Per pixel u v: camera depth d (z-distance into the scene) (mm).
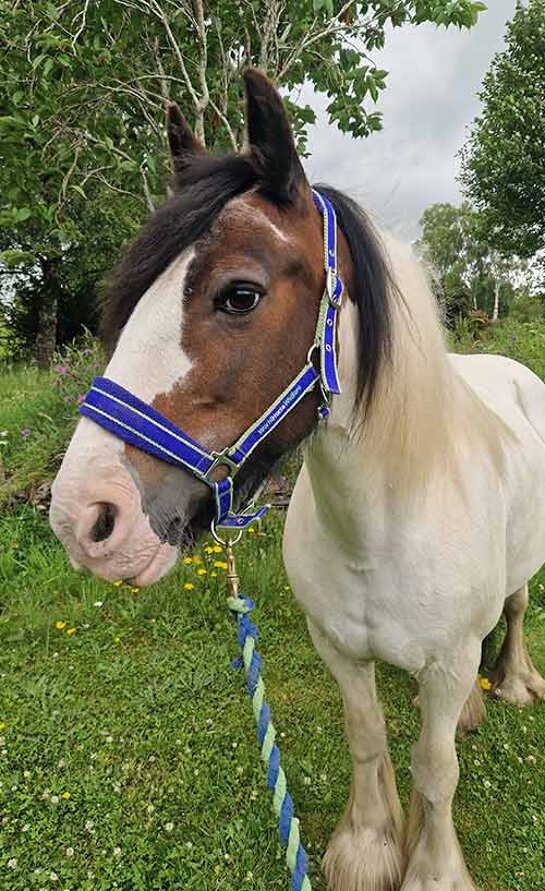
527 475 1821
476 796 2049
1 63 3211
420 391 1267
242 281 1000
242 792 2066
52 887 1757
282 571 3299
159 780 2121
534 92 15031
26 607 3027
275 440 1117
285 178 1030
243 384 1038
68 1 3201
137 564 1020
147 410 1005
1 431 4945
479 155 15758
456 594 1368
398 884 1747
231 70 3756
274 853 1858
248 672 1263
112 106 3791
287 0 3467
